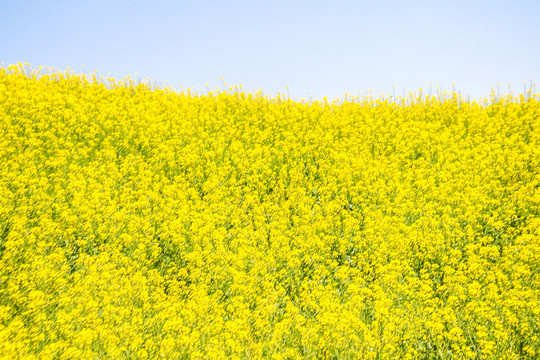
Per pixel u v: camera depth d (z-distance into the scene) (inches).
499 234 379.2
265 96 724.0
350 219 396.2
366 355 236.4
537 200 401.1
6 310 220.7
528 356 239.3
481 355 235.9
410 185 473.7
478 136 581.0
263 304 281.4
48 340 215.6
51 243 301.1
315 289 298.0
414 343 255.1
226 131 575.8
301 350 247.1
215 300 282.7
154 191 418.3
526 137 566.6
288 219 400.2
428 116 684.7
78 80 681.0
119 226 345.1
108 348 213.0
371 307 290.2
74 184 378.3
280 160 521.0
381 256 345.4
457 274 322.3
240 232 370.6
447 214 403.5
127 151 494.0
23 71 642.8
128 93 692.1
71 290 253.9
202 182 462.0
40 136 464.8
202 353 226.4
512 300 278.2
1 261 259.6
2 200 323.3
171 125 586.6
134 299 269.9
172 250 344.5
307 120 642.2
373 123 652.7
